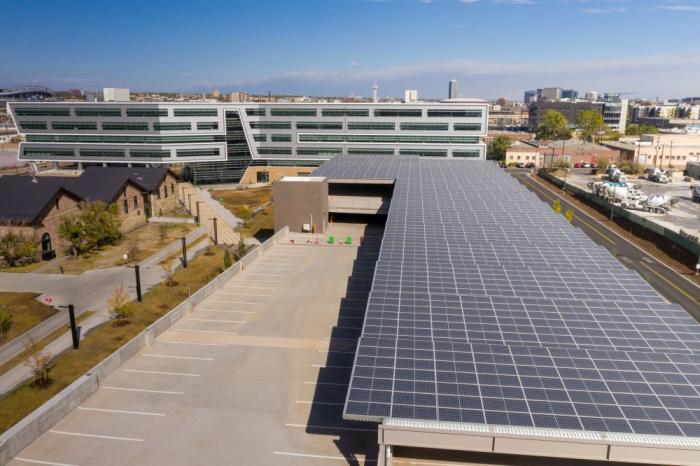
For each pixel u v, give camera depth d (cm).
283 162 12569
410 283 3353
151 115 11669
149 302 4675
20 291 4972
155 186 8350
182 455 2477
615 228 8019
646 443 1861
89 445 2547
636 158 14675
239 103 12138
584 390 2153
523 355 2425
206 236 7288
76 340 3744
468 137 11894
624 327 2725
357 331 3909
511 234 4541
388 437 2003
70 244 6269
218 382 3145
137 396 2980
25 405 3030
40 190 6169
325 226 7069
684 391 2139
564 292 3222
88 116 11938
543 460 2225
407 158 9431
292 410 2852
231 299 4553
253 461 2438
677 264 6119
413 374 2283
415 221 4972
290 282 5016
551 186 12000
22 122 12225
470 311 2931
